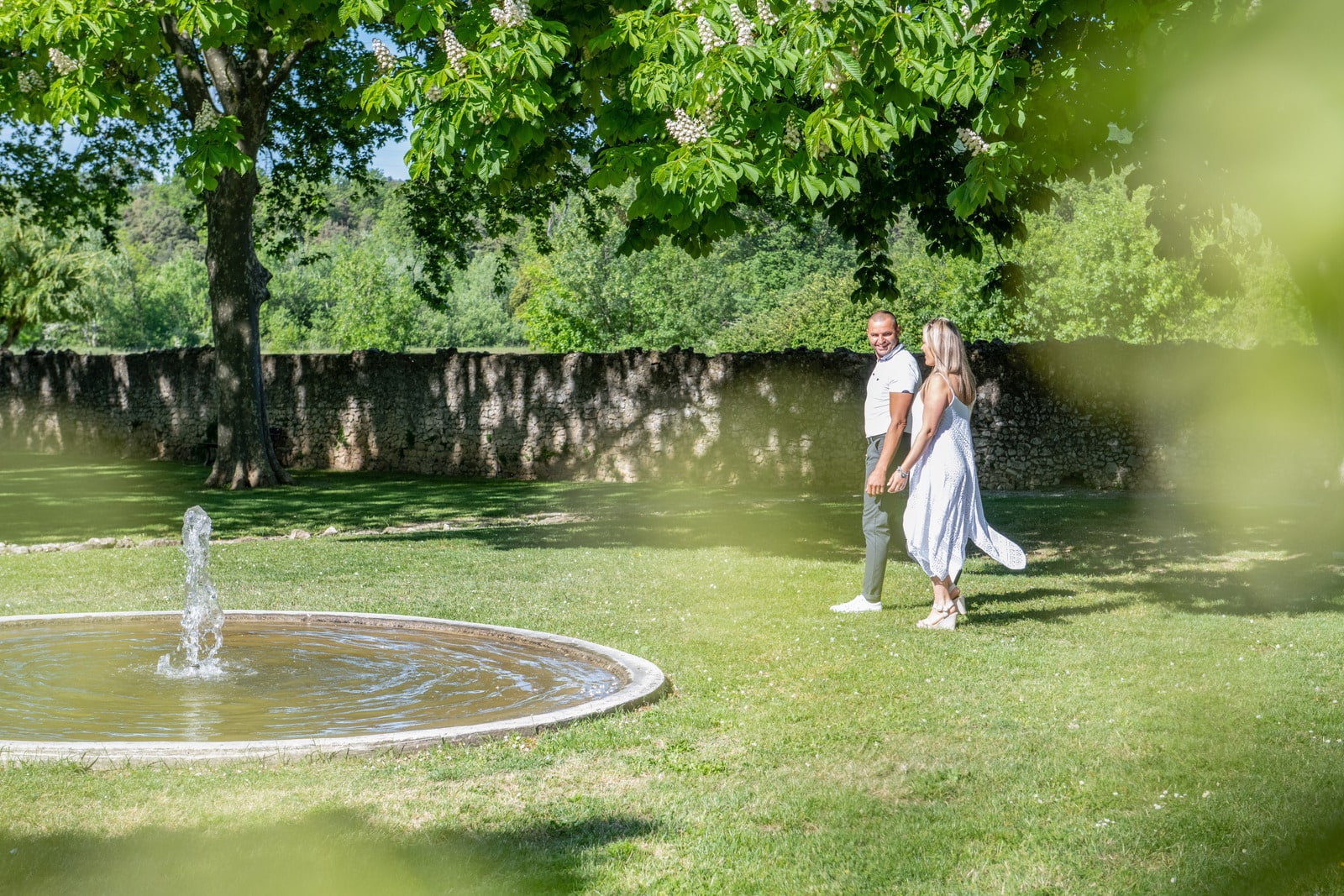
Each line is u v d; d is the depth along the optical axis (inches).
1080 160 435.5
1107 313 1542.8
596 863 135.6
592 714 202.7
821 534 550.0
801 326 1914.4
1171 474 814.5
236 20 400.2
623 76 381.1
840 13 279.0
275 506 709.9
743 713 209.0
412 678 238.5
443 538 530.3
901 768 175.8
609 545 504.1
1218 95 306.2
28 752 170.6
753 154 323.6
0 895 122.8
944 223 530.3
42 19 386.0
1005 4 298.4
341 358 1090.7
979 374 850.1
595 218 1009.5
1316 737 190.1
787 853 140.3
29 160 955.3
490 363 1007.0
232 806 153.5
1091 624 299.9
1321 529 503.5
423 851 137.6
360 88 403.2
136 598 353.1
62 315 1886.1
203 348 1149.1
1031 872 134.5
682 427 928.9
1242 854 138.1
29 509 684.1
